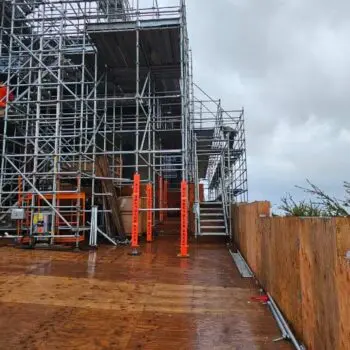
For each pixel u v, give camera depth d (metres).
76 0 12.42
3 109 11.99
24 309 5.24
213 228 12.98
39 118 11.42
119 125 15.59
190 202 15.41
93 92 13.13
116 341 4.20
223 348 4.02
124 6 14.20
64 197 11.28
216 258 9.49
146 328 4.61
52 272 7.54
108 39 12.18
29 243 10.55
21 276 7.13
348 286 2.50
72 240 11.02
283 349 3.96
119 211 12.55
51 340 4.20
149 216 12.58
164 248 11.08
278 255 5.18
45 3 12.02
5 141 11.99
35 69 11.88
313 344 3.49
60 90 12.03
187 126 13.60
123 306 5.45
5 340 4.18
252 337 4.31
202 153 18.19
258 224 6.86
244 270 7.79
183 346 4.07
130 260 9.03
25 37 12.78
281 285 4.98
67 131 14.52
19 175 11.78
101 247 11.02
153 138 14.19
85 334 4.39
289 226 4.51
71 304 5.50
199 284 6.78
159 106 16.08
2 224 12.23
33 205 10.98
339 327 2.68
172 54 13.11
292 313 4.38
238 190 18.33
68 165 12.41
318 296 3.30
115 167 13.79
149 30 11.65
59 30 12.42
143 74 14.64
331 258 2.88
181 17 11.55
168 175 23.84
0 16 13.30
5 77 14.52
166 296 5.99
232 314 5.14
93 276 7.27
